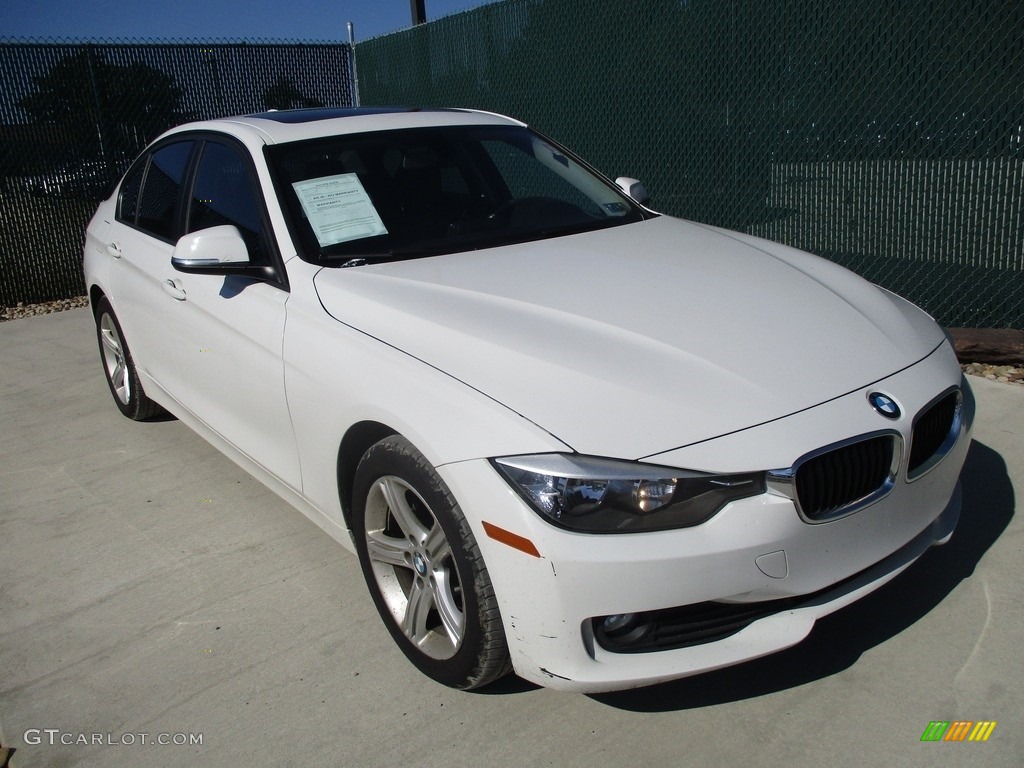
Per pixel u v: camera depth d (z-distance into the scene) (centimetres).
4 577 360
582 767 241
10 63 877
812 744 242
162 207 430
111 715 274
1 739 267
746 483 223
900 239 588
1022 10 502
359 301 293
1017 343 503
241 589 339
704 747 244
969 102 536
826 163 618
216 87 998
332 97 1084
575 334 261
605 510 219
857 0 579
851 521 237
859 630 286
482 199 371
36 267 915
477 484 230
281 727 264
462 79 918
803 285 308
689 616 232
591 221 380
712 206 705
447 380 249
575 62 789
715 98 681
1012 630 280
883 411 243
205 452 475
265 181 345
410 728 260
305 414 301
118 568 361
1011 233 532
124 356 493
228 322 342
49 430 523
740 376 244
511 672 268
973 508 352
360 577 342
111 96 931
